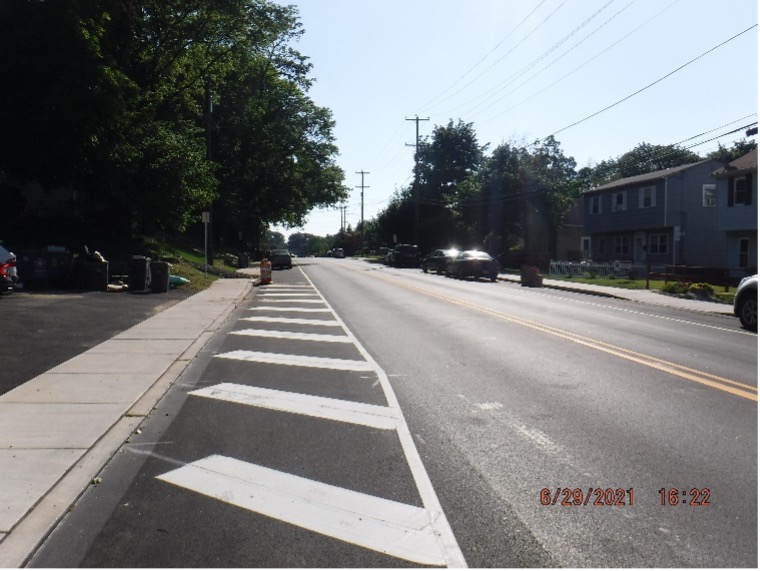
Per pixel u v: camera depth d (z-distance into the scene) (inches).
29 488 213.5
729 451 256.7
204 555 173.8
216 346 502.9
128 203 1106.7
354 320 672.4
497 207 2046.0
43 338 499.8
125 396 332.5
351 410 317.1
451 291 1079.6
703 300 983.0
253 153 2345.0
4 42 919.7
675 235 1701.5
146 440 270.4
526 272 1284.4
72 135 987.9
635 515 198.4
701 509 202.8
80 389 346.3
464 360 448.1
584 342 530.3
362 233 4365.2
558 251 2389.3
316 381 381.4
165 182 1137.4
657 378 390.9
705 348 508.1
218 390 358.0
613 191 1921.8
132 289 893.8
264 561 170.4
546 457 249.6
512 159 2063.2
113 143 1062.4
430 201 2952.8
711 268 1261.1
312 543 180.1
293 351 482.9
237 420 299.7
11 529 186.1
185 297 860.6
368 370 413.1
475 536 184.4
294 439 271.0
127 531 187.8
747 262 1382.9
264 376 394.6
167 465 241.0
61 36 929.5
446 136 3580.2
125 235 1205.7
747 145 2618.1
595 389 361.4
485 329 604.7
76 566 168.9
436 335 565.6
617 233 1927.9
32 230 1120.8
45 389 345.7
